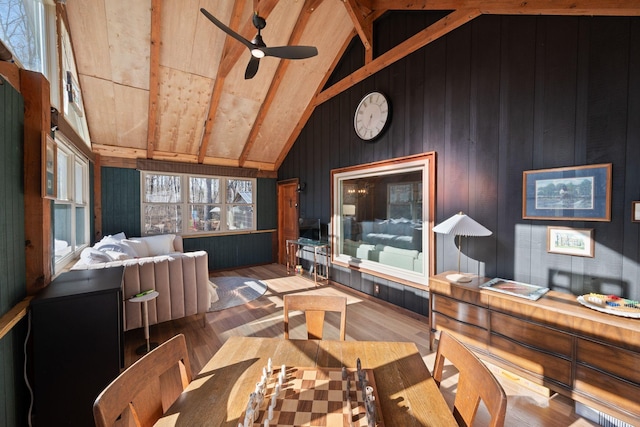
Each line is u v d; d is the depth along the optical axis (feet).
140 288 9.08
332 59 14.99
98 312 5.84
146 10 10.85
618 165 6.47
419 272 11.06
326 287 15.17
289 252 19.67
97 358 5.82
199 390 3.32
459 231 7.89
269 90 15.47
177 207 17.90
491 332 7.14
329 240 15.96
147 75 12.90
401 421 2.85
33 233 5.90
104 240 12.41
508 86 8.34
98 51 11.54
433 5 9.66
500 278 8.53
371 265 13.16
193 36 12.11
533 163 7.84
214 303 12.57
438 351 3.88
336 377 3.57
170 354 3.54
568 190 7.18
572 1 6.74
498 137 8.57
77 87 11.73
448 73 9.88
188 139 16.96
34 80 5.87
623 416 5.17
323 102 16.29
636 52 6.24
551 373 6.13
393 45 11.84
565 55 7.26
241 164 19.70
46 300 5.43
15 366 5.05
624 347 5.17
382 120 12.27
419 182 11.03
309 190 17.75
